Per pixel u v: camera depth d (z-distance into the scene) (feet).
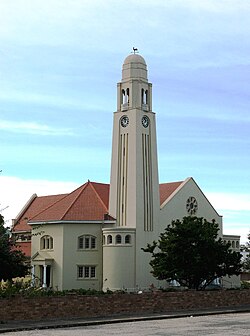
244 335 78.48
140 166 204.23
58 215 201.98
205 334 79.77
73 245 198.18
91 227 200.54
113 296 114.01
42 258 200.13
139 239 198.39
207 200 227.81
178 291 128.57
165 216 209.97
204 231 150.82
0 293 98.48
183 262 148.87
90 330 87.45
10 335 80.64
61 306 104.83
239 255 153.69
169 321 103.24
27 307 99.86
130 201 201.77
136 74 211.20
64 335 79.97
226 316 113.91
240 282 225.35
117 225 202.49
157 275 153.17
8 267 141.79
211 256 149.18
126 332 83.71
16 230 224.33
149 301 120.26
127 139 207.31
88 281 197.88
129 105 208.85
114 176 206.80
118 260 193.88
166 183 231.91
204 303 131.54
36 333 83.10
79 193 213.25
